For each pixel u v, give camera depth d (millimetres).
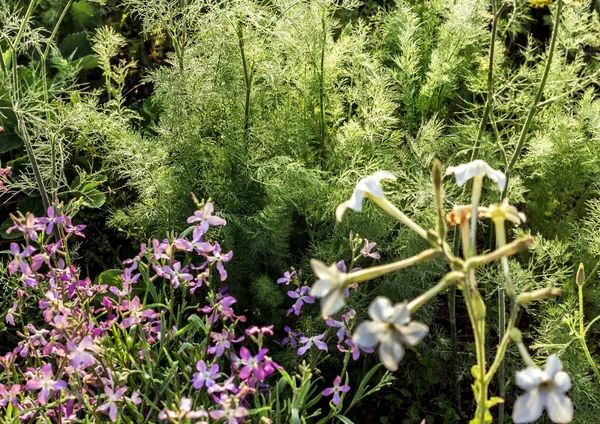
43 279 665
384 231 738
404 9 903
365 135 778
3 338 801
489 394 780
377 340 337
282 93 852
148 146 797
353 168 763
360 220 732
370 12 1118
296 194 740
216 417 486
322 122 825
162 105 844
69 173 940
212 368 532
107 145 859
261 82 867
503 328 673
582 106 827
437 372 794
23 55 1079
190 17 801
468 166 405
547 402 333
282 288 786
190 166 792
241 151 776
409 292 734
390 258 756
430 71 928
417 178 748
